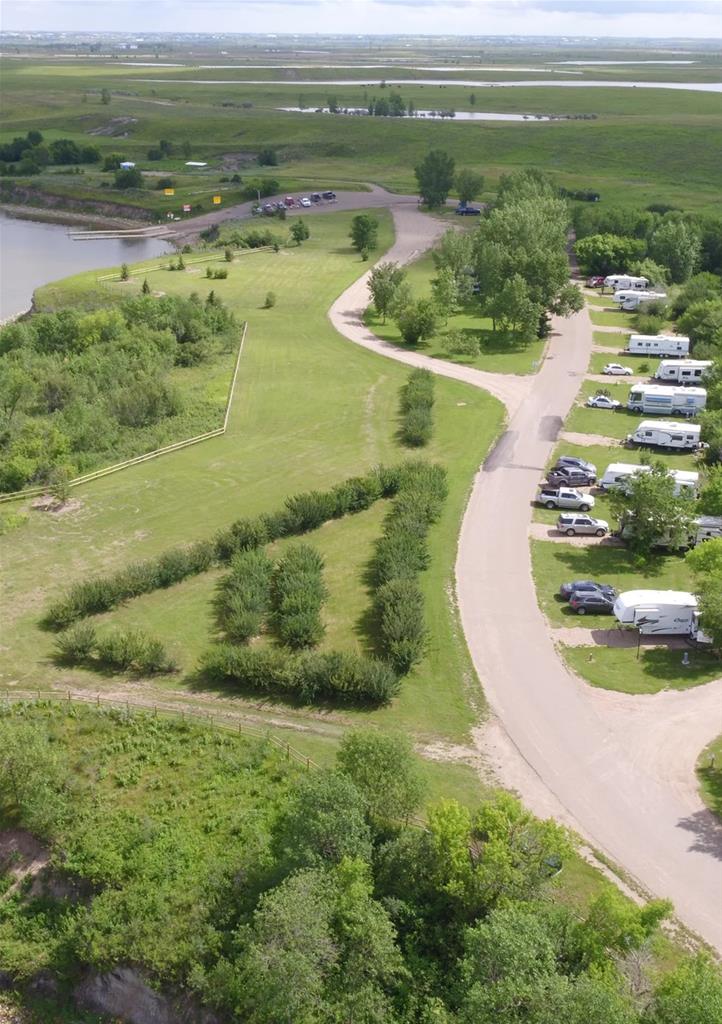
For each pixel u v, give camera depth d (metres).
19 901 40.78
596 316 139.12
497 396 102.56
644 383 108.00
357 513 75.62
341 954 33.69
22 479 79.50
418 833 38.88
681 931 36.50
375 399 101.31
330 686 51.84
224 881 38.31
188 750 47.25
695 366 105.75
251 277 157.25
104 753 46.97
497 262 131.88
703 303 128.25
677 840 41.62
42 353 116.31
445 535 71.38
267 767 45.88
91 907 39.12
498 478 81.88
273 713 51.00
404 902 36.22
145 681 54.03
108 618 60.59
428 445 88.81
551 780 45.31
